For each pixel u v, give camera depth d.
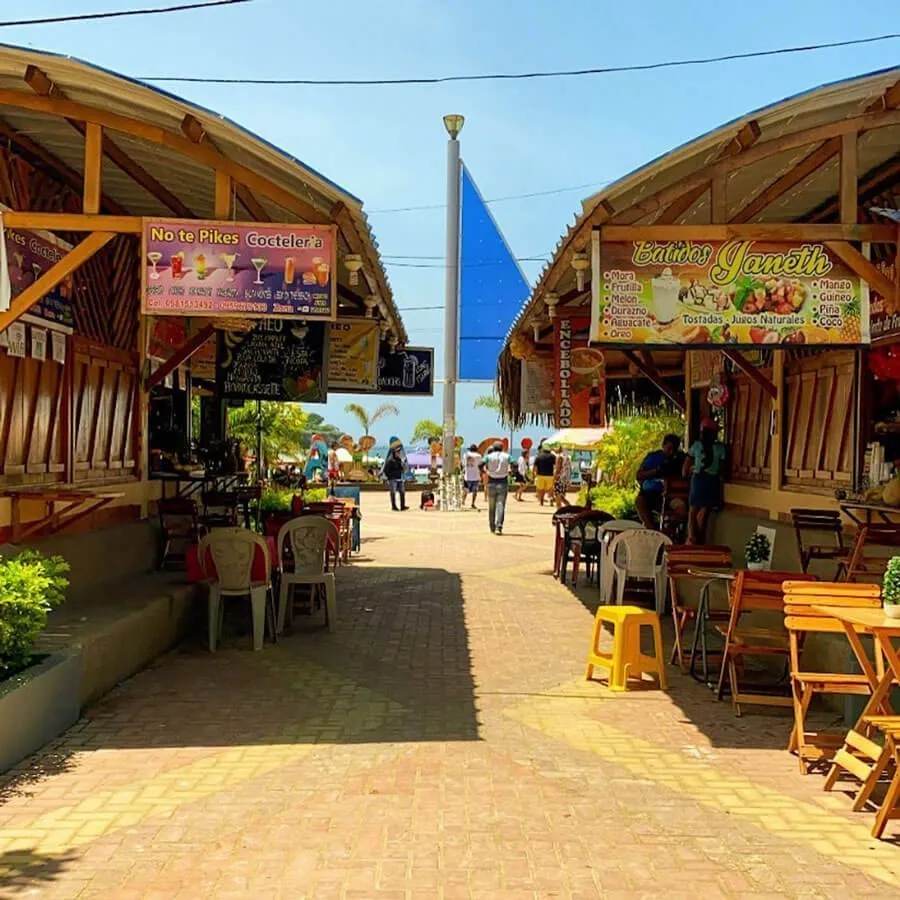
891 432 8.58
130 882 4.07
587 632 9.65
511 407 14.32
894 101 6.26
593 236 6.83
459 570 14.20
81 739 6.03
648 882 4.09
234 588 8.70
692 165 6.82
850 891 4.03
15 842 4.47
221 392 12.16
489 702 6.98
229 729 6.27
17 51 6.26
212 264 6.99
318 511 13.70
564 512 13.68
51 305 8.77
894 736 4.55
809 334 6.72
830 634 6.94
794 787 5.27
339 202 7.10
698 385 13.84
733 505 12.18
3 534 7.78
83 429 9.67
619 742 6.06
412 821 4.72
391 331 12.77
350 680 7.60
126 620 7.59
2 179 7.94
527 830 4.62
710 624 9.77
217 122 6.54
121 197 9.81
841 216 6.71
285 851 4.38
